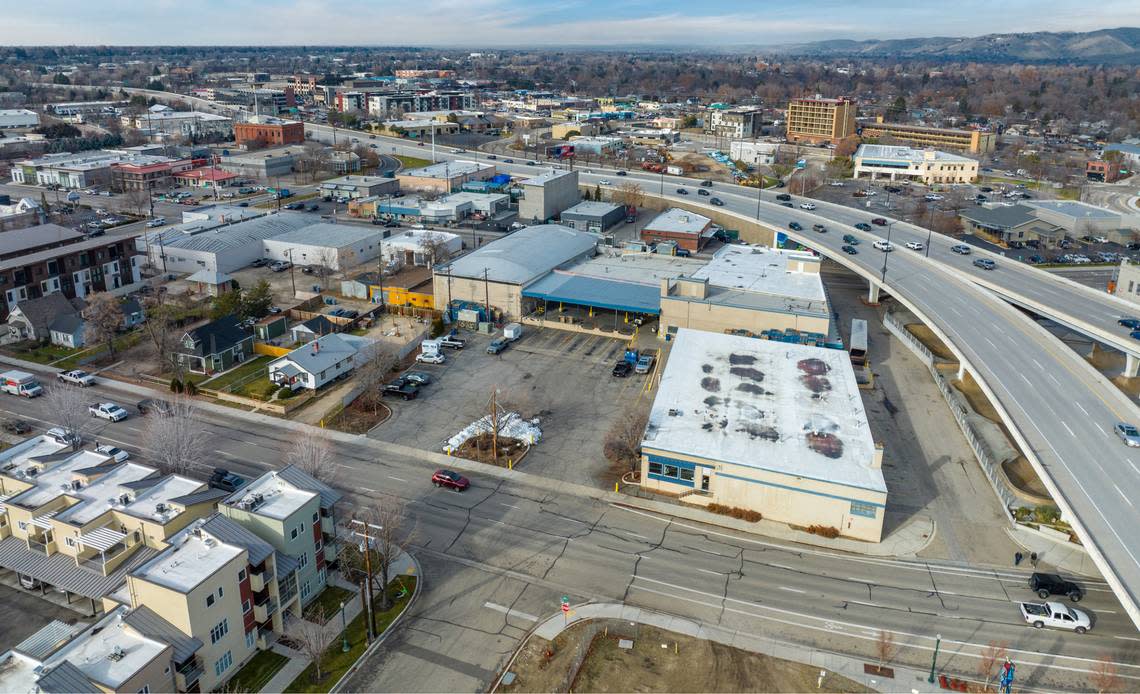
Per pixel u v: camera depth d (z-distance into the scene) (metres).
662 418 75.56
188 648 46.41
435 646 52.84
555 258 129.50
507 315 115.44
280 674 50.19
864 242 147.25
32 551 57.34
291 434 81.81
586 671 50.59
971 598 58.41
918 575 61.06
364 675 50.22
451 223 174.25
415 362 100.62
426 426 83.94
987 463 75.69
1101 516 58.78
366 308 118.25
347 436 81.56
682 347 92.06
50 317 107.19
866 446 70.88
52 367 98.06
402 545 61.56
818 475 66.06
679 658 51.94
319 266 132.12
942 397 93.69
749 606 57.25
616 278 123.12
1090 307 110.25
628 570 61.06
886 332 116.38
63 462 66.00
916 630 54.94
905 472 76.12
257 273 136.62
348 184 195.62
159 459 73.06
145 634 46.31
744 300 107.62
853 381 84.12
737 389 81.75
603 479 74.00
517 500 70.44
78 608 55.59
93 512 57.50
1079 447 69.94
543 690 48.94
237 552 50.53
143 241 140.12
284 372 91.56
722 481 68.75
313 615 55.38
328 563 60.16
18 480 62.28
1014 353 92.25
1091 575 61.09
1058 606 55.50
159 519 55.06
